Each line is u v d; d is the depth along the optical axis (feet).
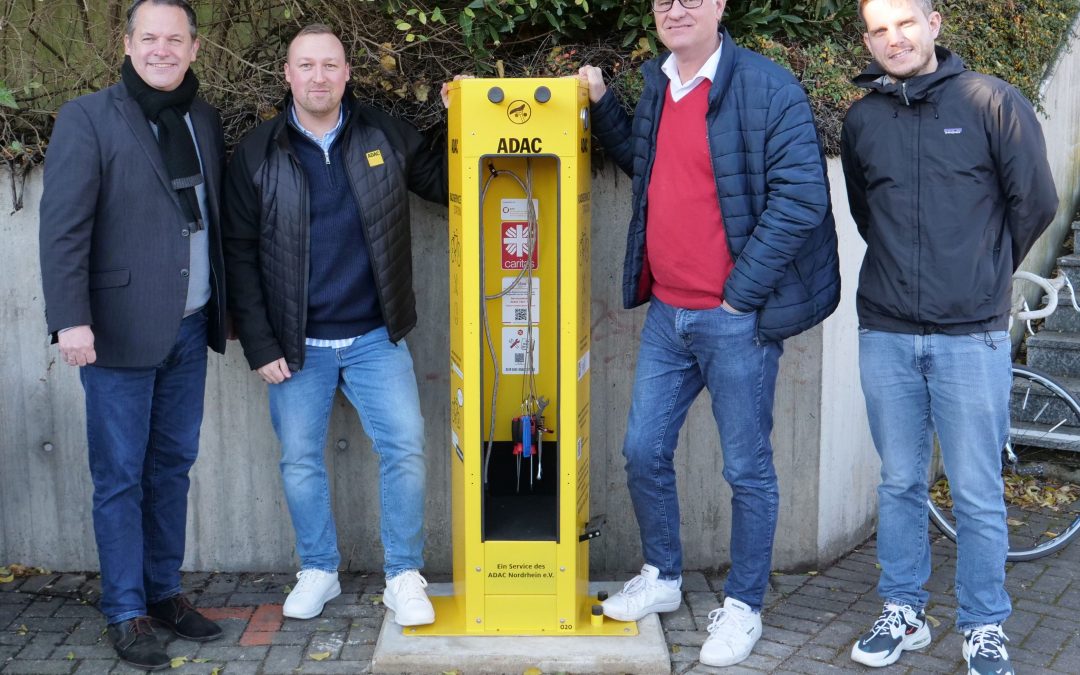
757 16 12.91
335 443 12.65
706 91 9.86
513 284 10.80
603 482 12.76
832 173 12.30
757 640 11.01
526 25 12.96
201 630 11.02
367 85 12.30
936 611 11.78
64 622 11.48
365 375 11.15
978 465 9.86
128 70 9.95
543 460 11.28
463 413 10.53
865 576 12.77
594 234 12.28
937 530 14.20
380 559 12.87
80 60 13.25
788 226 9.52
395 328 11.07
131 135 9.85
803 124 9.53
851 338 13.05
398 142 11.00
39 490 12.67
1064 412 15.64
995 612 10.13
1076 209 21.93
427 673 10.42
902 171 9.58
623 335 12.48
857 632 11.30
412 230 12.30
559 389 10.41
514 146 9.96
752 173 9.71
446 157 11.43
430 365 12.55
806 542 12.80
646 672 10.41
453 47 12.62
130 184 9.87
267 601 12.07
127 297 10.00
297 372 11.10
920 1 9.36
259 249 10.84
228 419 12.58
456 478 11.05
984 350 9.63
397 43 12.50
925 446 10.37
